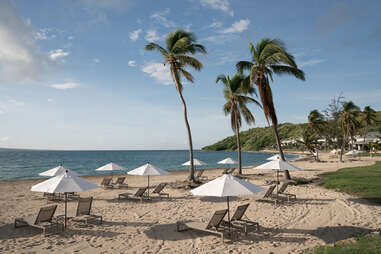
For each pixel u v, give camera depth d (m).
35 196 12.73
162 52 15.42
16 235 6.57
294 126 141.88
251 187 6.24
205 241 6.01
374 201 9.55
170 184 15.88
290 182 15.06
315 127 45.00
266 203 10.09
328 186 13.33
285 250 5.33
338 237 5.98
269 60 15.38
